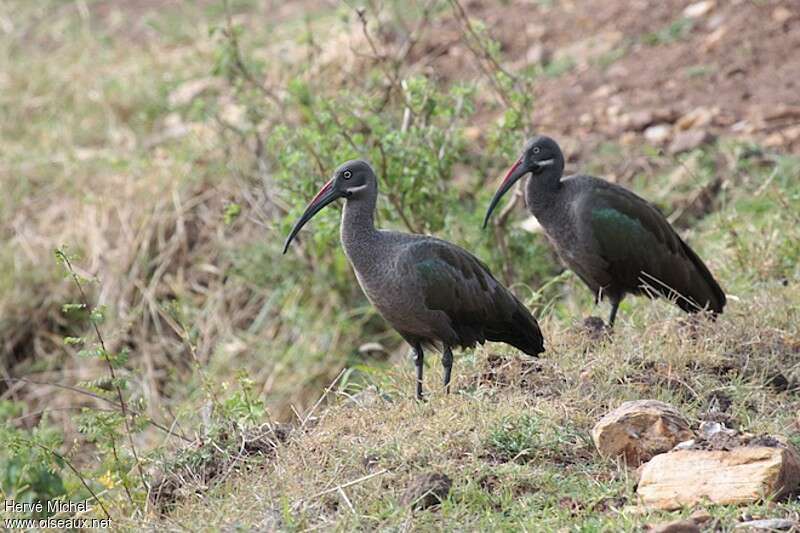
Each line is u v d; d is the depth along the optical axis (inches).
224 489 375.9
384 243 428.1
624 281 484.1
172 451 438.9
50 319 668.1
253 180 677.3
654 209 485.4
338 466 368.8
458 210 592.7
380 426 394.3
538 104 726.5
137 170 713.0
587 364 426.0
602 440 366.0
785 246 534.6
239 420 429.4
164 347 642.2
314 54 745.6
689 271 484.4
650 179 647.8
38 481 457.7
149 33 892.6
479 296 431.5
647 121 685.3
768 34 740.7
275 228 594.2
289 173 566.3
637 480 352.2
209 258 665.6
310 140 562.3
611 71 742.5
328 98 615.8
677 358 422.0
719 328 445.4
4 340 666.2
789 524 319.6
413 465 366.0
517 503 344.5
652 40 764.0
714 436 357.7
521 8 825.5
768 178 606.2
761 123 661.3
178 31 880.3
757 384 410.6
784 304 466.6
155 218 674.8
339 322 620.7
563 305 555.5
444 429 382.3
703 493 335.9
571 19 804.6
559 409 390.9
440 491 347.6
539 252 589.3
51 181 732.0
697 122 674.8
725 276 533.3
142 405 469.7
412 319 429.1
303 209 554.6
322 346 618.2
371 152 559.5
